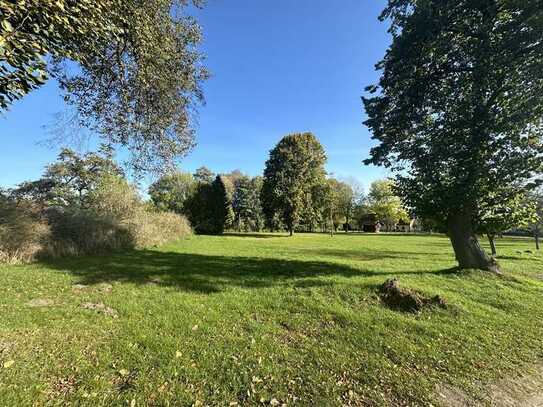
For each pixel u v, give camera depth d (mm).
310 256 15656
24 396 3152
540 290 9102
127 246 16859
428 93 10828
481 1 9258
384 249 22438
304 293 7590
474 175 9609
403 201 11414
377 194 70375
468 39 10125
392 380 4102
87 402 3186
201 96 10094
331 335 5375
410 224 78625
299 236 38656
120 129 9516
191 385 3648
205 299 6883
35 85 3344
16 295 6488
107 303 6266
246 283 8531
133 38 6828
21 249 11156
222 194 43156
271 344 4848
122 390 3445
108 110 8938
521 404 3871
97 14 4438
